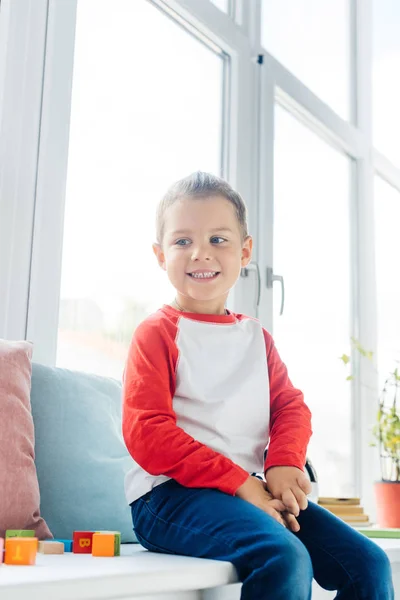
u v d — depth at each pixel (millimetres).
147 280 1781
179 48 1975
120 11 1797
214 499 994
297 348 2291
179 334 1135
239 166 2070
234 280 1217
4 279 1410
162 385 1071
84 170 1652
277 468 1071
